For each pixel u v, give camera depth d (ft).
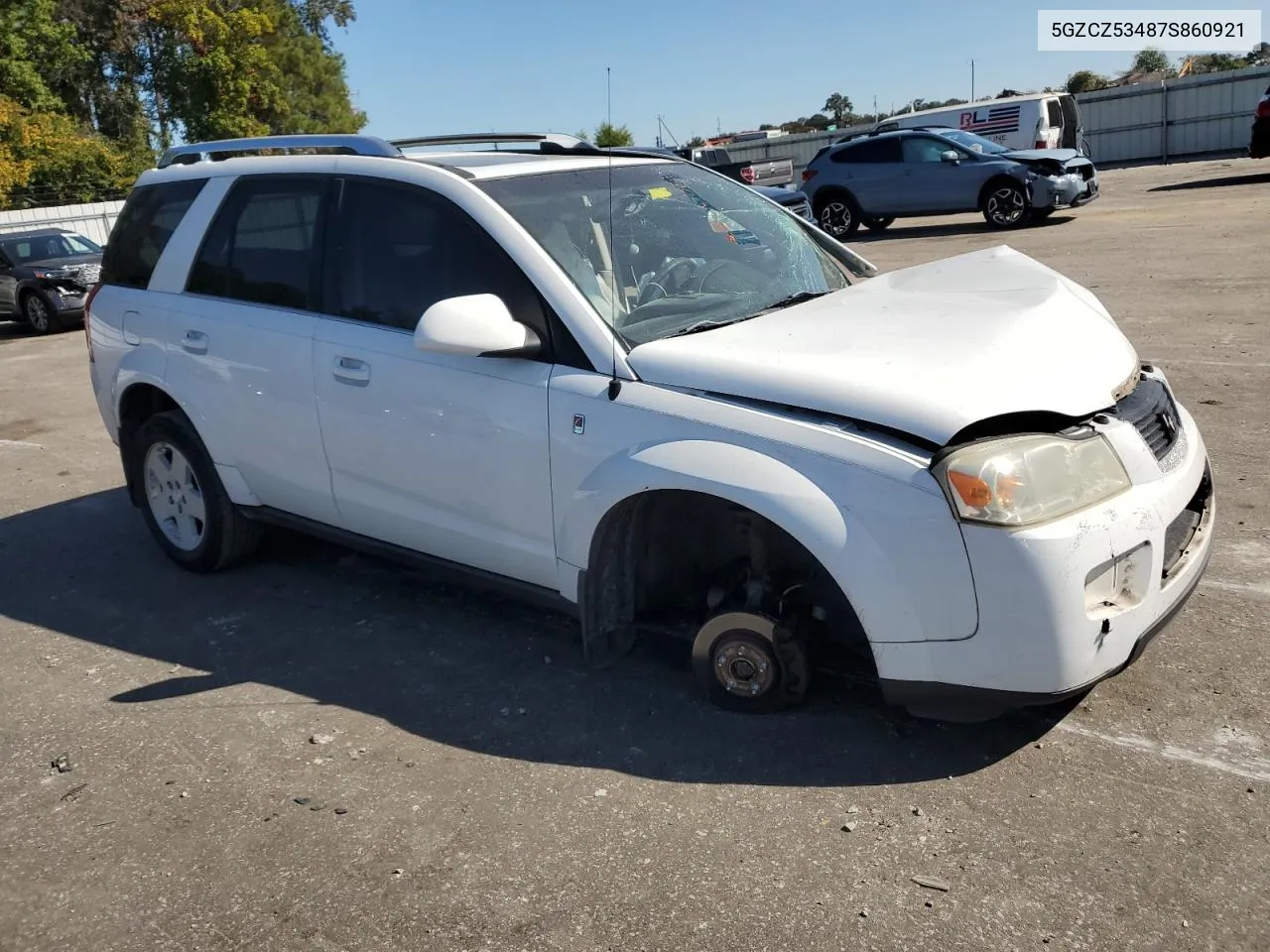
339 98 180.55
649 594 12.01
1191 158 94.68
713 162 54.13
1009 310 11.38
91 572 17.11
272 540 17.70
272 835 10.01
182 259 15.66
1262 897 8.26
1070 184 52.11
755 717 11.30
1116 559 9.37
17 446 26.17
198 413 15.26
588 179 13.28
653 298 12.05
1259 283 31.50
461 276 12.25
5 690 13.26
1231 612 12.78
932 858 9.00
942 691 9.64
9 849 10.11
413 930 8.68
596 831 9.71
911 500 9.27
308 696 12.57
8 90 115.75
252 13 138.00
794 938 8.25
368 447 13.19
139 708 12.57
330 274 13.64
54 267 49.93
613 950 8.29
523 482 11.73
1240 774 9.73
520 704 12.01
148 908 9.18
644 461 10.48
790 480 9.72
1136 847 8.92
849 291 12.94
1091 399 9.94
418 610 14.78
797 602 11.04
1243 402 20.85
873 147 56.95
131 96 150.00
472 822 9.98
